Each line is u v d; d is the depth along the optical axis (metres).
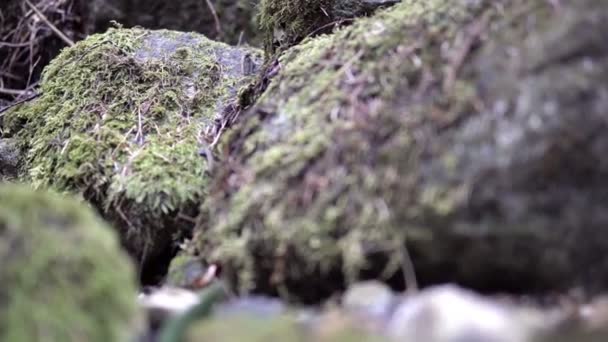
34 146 3.26
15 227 2.44
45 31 5.25
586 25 2.53
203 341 2.46
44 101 3.37
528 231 2.46
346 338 2.40
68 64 3.42
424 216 2.50
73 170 3.04
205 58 3.43
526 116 2.50
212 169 2.93
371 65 2.74
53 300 2.40
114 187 2.98
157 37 3.56
